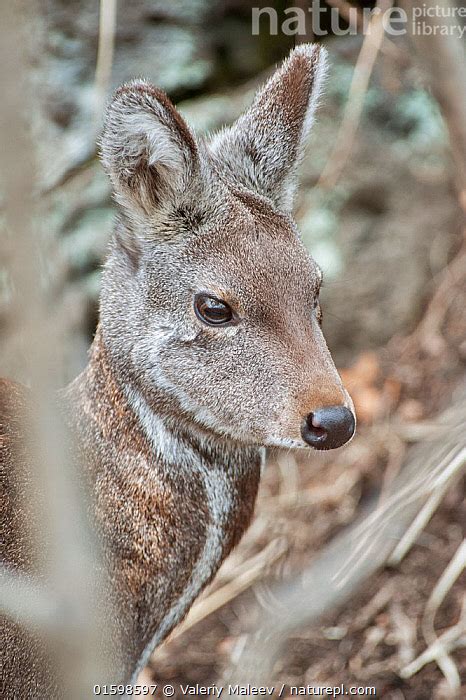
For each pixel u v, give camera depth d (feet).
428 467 33.50
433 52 23.09
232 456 27.78
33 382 18.53
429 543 38.22
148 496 27.02
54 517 22.58
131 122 25.11
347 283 47.11
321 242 47.16
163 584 27.40
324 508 41.50
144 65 47.62
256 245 26.07
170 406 26.58
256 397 25.52
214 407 26.03
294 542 40.52
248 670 30.78
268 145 28.22
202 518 27.50
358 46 48.14
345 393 25.52
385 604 36.94
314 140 47.55
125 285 26.94
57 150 45.24
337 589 30.86
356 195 47.75
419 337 46.16
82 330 43.34
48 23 45.85
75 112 46.01
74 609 24.22
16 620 26.40
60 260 42.65
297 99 28.32
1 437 27.53
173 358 26.14
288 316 25.76
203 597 38.86
